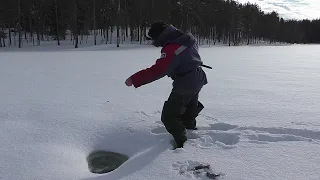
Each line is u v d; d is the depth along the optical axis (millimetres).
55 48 34812
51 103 4406
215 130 3213
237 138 2975
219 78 7254
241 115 3766
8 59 13352
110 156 2891
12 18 37469
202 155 2588
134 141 3033
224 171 2301
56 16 40156
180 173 2305
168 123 2793
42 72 8336
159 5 43719
